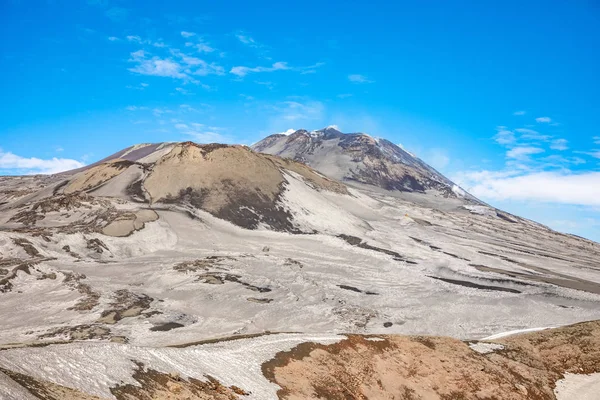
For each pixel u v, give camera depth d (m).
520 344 48.94
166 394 22.06
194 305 65.81
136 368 23.33
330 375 32.00
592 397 40.59
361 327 62.25
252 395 26.03
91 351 23.30
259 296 70.44
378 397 31.86
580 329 54.12
